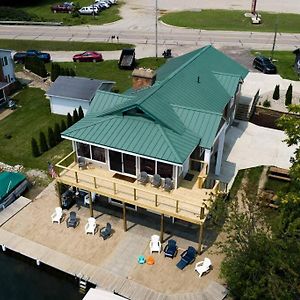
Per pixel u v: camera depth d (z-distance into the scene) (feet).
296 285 67.67
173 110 95.76
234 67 136.56
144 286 82.17
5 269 90.38
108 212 102.01
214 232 94.63
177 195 88.69
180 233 95.30
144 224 98.07
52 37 238.07
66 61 205.46
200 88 110.73
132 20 274.98
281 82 178.50
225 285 82.17
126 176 95.81
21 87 175.01
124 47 223.71
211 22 270.87
